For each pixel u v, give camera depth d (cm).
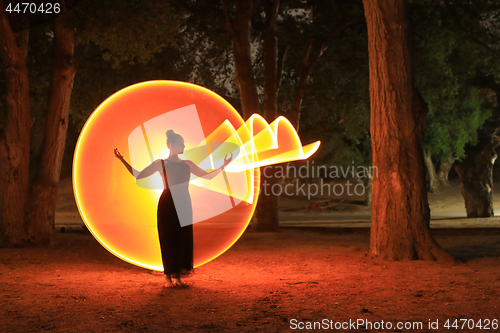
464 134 2092
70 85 1056
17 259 835
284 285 593
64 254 914
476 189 2070
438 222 1795
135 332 394
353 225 1898
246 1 1484
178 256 582
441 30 1583
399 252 792
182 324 418
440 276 637
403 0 818
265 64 1545
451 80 1705
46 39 1359
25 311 462
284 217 2616
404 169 804
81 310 466
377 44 823
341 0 1617
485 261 762
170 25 1152
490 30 1662
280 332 394
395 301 497
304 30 1672
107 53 1133
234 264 790
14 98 1003
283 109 1964
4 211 1009
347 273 677
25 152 1023
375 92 834
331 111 1891
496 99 2172
